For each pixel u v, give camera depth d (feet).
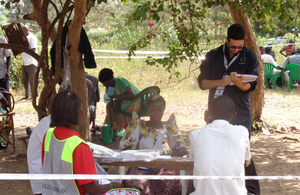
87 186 7.41
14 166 15.44
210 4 16.97
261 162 16.02
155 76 39.58
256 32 62.34
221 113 8.73
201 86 11.13
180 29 17.20
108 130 18.72
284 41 56.59
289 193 12.45
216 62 10.89
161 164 9.43
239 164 8.10
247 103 10.96
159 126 11.18
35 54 14.56
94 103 19.85
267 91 35.83
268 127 21.74
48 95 13.89
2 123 17.15
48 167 7.60
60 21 12.87
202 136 8.37
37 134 9.56
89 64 13.34
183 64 42.91
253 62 10.73
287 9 15.35
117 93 18.01
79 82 12.89
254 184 10.73
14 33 15.35
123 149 10.80
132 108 18.04
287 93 34.96
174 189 10.13
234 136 8.18
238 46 10.28
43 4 13.99
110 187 8.13
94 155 9.61
